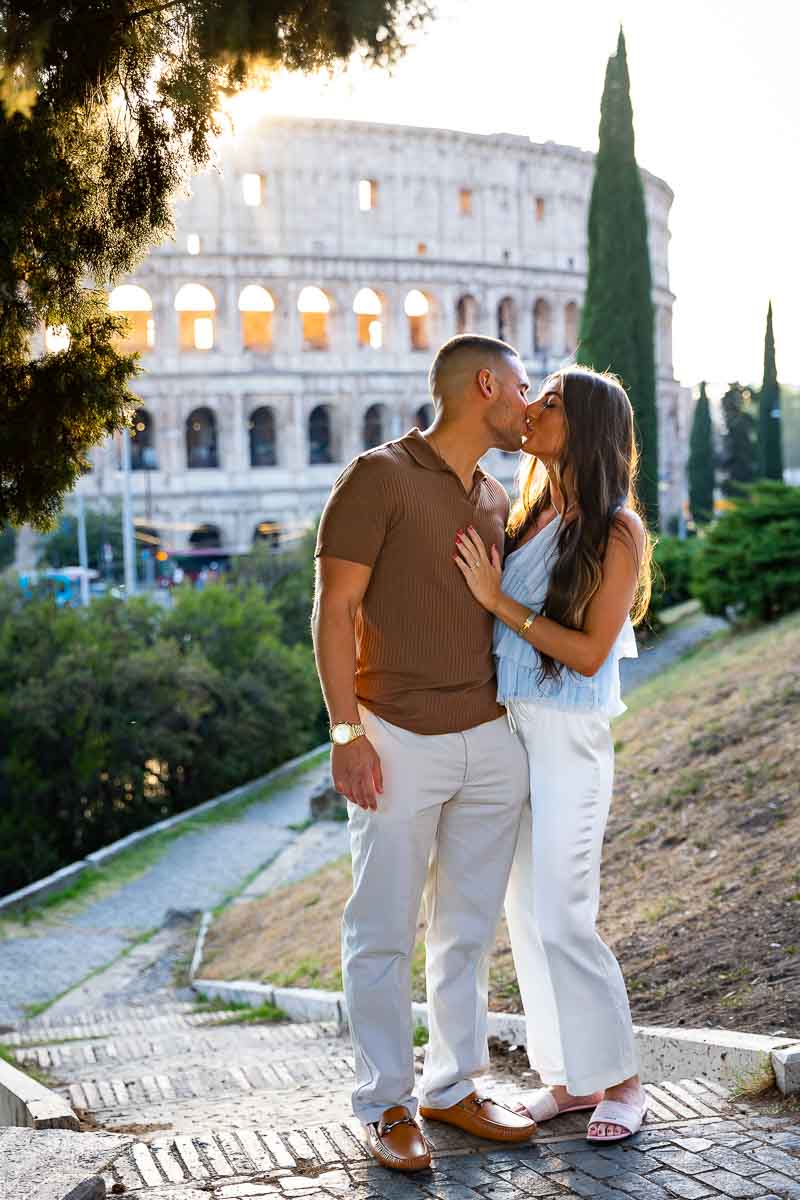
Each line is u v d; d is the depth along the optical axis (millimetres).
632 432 4383
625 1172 3787
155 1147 4148
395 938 4188
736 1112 4344
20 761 30656
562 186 93188
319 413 92500
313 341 92750
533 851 4273
